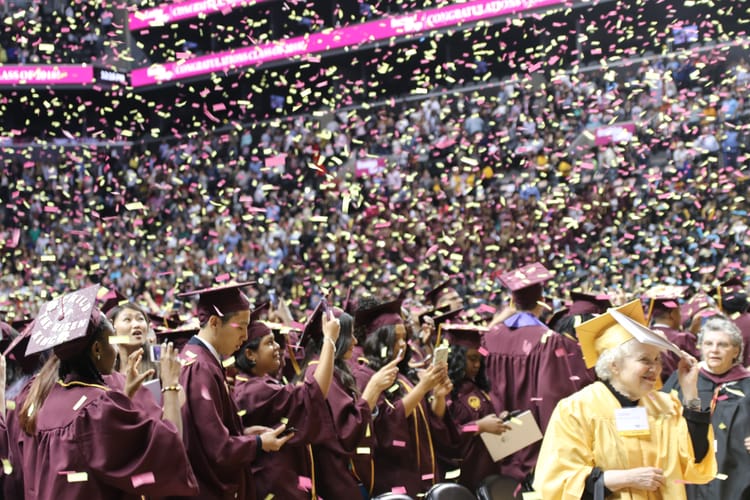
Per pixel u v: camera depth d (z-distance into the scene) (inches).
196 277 772.0
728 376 258.1
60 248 875.4
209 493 199.5
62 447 173.3
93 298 183.5
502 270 693.9
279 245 811.4
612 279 620.7
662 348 183.8
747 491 251.4
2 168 1007.0
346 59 1004.6
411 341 306.0
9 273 828.0
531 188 767.1
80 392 177.5
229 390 212.5
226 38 1072.8
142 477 171.9
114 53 1087.6
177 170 978.7
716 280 573.3
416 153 875.4
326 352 220.5
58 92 1053.2
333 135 917.2
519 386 292.7
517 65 954.7
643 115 790.5
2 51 1040.2
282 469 218.7
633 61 833.5
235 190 898.7
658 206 692.1
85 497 173.3
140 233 876.0
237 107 1080.2
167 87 1042.1
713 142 732.7
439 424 258.7
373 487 244.8
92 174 1024.2
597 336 189.5
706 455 189.6
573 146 797.2
